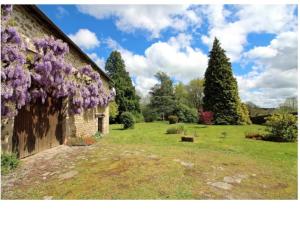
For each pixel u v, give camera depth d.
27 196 3.52
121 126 20.97
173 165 5.23
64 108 8.29
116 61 31.56
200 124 23.48
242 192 3.80
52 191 3.72
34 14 5.76
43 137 7.01
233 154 6.98
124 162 5.47
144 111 34.00
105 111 13.33
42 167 5.09
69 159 5.85
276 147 8.79
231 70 23.83
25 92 5.06
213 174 4.70
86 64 9.79
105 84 13.23
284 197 3.65
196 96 41.75
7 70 4.47
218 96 23.67
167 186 3.94
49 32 6.69
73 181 4.16
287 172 5.16
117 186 3.92
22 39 5.07
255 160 6.23
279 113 11.45
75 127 8.93
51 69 6.04
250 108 28.28
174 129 13.77
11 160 4.77
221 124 23.22
